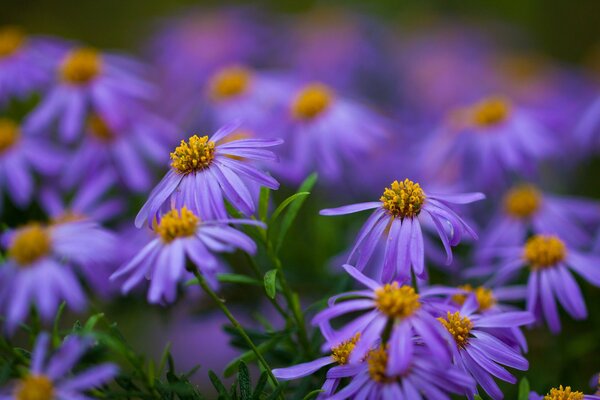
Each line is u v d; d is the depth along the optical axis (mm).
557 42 899
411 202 331
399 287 319
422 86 733
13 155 444
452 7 917
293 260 449
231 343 352
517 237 451
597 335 400
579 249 450
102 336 310
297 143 479
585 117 531
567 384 394
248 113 504
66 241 324
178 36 733
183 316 457
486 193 480
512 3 921
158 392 323
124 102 471
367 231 334
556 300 413
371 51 738
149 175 475
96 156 454
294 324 351
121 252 402
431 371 300
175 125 544
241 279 344
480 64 767
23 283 317
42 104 468
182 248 312
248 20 761
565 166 559
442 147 503
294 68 713
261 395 326
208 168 335
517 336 335
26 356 319
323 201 491
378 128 492
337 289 377
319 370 337
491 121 492
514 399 373
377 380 303
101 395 314
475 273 398
